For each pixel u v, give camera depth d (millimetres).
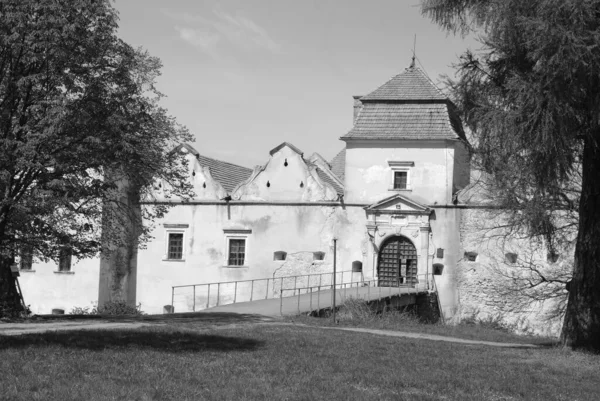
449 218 40406
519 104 17828
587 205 20312
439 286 40188
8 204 21219
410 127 41531
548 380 14922
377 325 26406
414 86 42875
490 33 18500
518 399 12820
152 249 44031
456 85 19719
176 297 43438
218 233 43156
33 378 11945
